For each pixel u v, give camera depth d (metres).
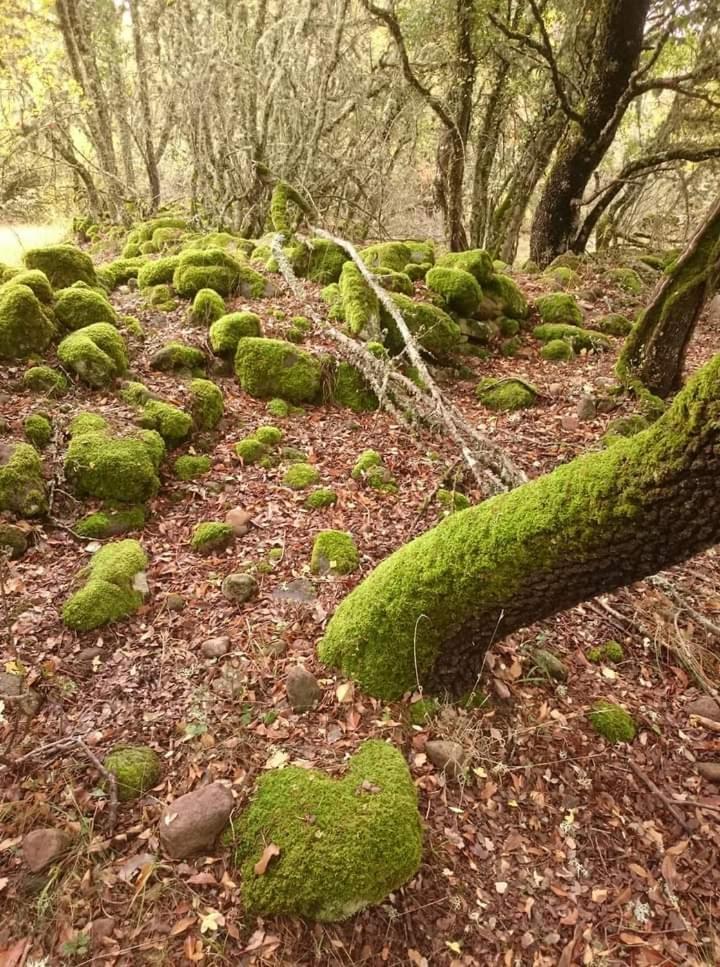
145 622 3.83
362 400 6.58
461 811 3.07
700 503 2.18
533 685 3.72
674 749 3.58
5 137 13.45
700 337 9.34
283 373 6.43
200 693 3.38
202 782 2.98
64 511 4.51
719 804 3.31
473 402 7.09
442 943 2.64
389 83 11.36
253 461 5.52
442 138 11.18
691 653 4.09
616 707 3.69
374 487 5.31
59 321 6.06
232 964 2.42
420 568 3.22
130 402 5.45
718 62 9.62
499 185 14.16
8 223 15.02
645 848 3.12
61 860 2.61
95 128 14.20
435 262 9.41
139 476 4.68
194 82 10.57
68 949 2.37
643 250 13.84
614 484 2.39
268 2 11.27
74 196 16.42
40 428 4.80
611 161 15.47
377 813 2.75
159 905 2.54
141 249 10.68
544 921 2.79
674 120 12.24
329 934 2.56
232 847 2.74
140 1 12.62
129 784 2.90
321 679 3.52
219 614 3.92
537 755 3.38
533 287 9.84
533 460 5.90
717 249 6.24
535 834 3.09
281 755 3.10
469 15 9.73
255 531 4.69
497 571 2.90
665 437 2.19
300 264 8.80
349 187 12.80
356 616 3.49
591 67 10.31
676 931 2.83
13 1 12.20
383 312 7.46
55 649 3.53
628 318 9.16
